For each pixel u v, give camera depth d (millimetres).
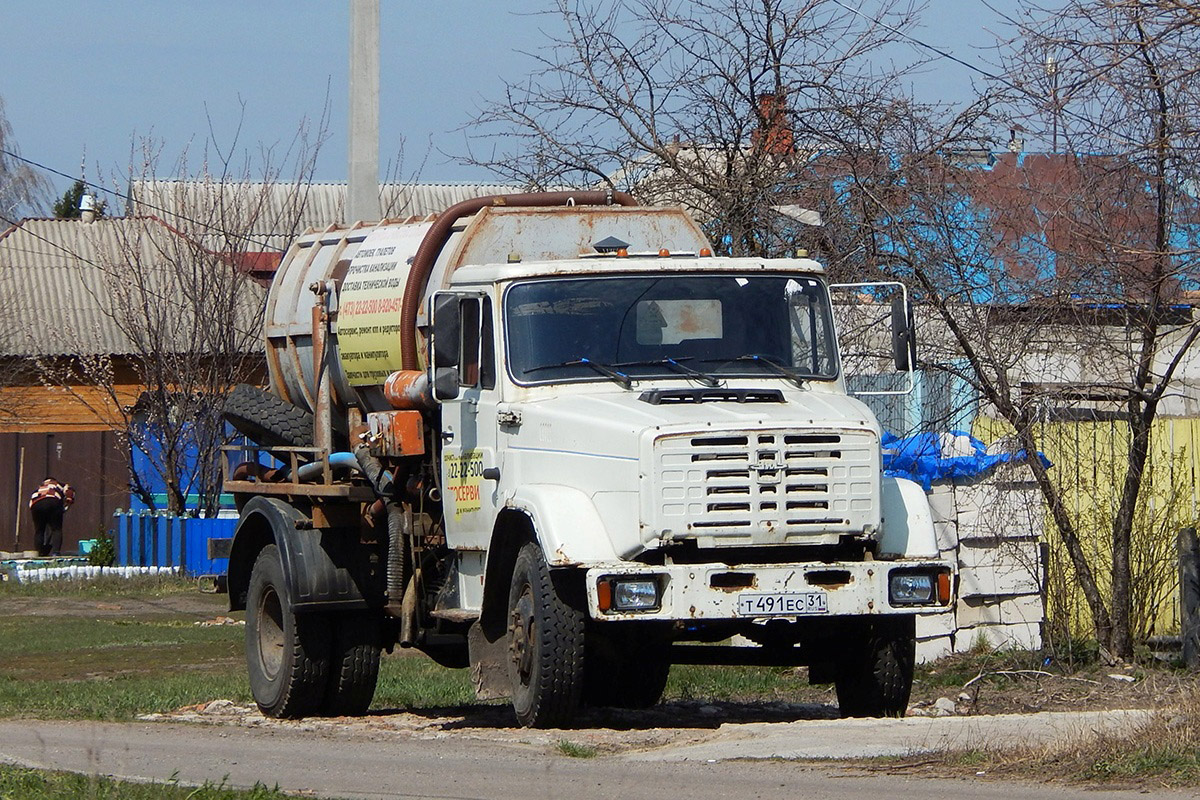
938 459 49781
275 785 26609
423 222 42906
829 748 30031
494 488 36719
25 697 49594
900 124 52312
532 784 27062
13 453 126000
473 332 37406
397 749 32969
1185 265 43750
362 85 64688
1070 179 45188
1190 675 45750
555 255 40344
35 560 113875
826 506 33156
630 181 60719
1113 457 52250
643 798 25266
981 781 26328
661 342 36688
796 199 56562
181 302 113562
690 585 32219
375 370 42188
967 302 48906
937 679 46531
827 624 36031
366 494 41031
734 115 58406
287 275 48250
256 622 44719
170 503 109375
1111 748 27562
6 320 137375
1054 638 50594
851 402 35250
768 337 37094
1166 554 52438
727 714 41750
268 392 47438
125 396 135375
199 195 122562
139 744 35219
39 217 156125
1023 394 48281
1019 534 50156
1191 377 61969
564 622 33594
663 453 32469
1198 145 42594
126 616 83250
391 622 43594
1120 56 41969
